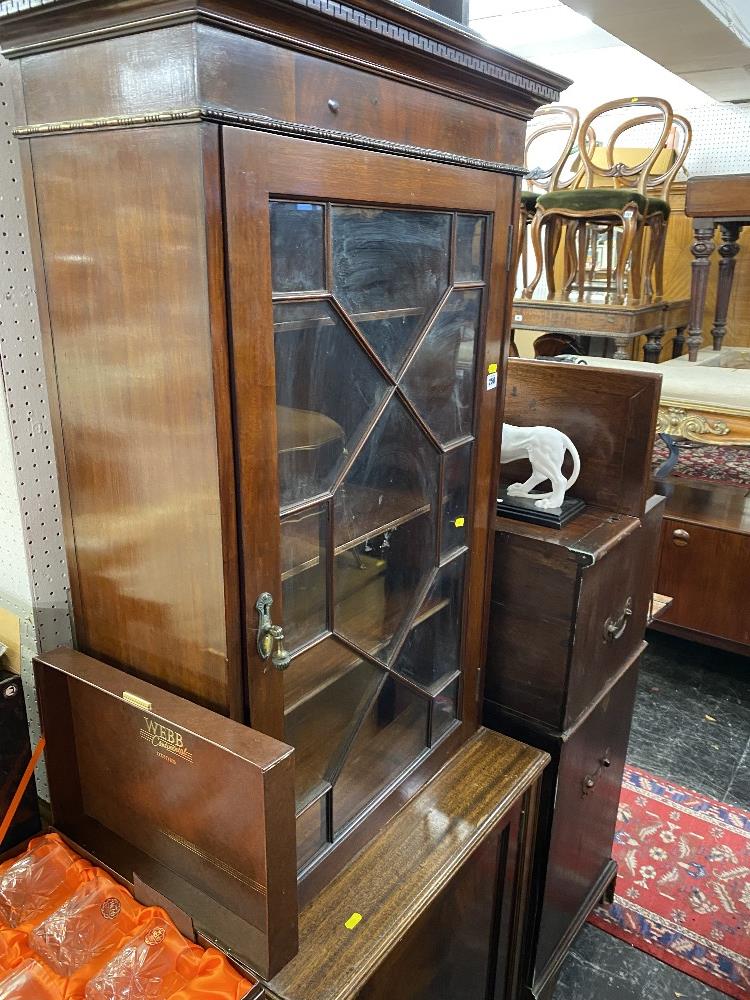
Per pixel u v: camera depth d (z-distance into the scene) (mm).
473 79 851
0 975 825
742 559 2342
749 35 2930
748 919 1595
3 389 894
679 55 2945
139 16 601
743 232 3711
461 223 934
